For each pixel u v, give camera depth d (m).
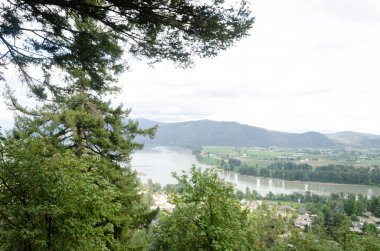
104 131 13.02
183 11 5.63
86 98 12.87
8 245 6.55
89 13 5.90
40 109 12.34
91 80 7.77
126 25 6.20
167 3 5.55
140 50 6.79
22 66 6.74
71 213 7.19
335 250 15.49
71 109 12.22
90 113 13.12
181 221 10.24
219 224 9.74
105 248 7.99
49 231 6.84
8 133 10.45
